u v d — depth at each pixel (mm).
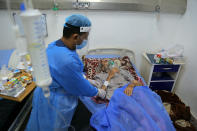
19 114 1534
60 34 2014
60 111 1132
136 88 1522
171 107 1951
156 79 2213
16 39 552
